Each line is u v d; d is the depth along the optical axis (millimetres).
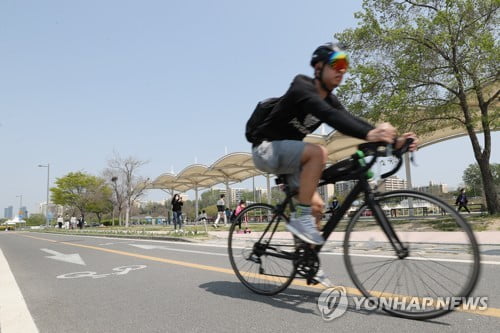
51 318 2986
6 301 3598
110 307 3252
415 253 2699
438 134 20578
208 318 2797
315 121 2990
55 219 76250
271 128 2963
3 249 11453
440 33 13570
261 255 3486
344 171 2801
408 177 18625
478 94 14547
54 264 6648
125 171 39562
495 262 4801
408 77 14133
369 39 15008
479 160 14562
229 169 29719
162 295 3611
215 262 5789
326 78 2828
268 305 3066
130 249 9031
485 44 12477
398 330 2359
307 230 2846
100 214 63062
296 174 3000
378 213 2785
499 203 14109
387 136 2439
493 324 2404
